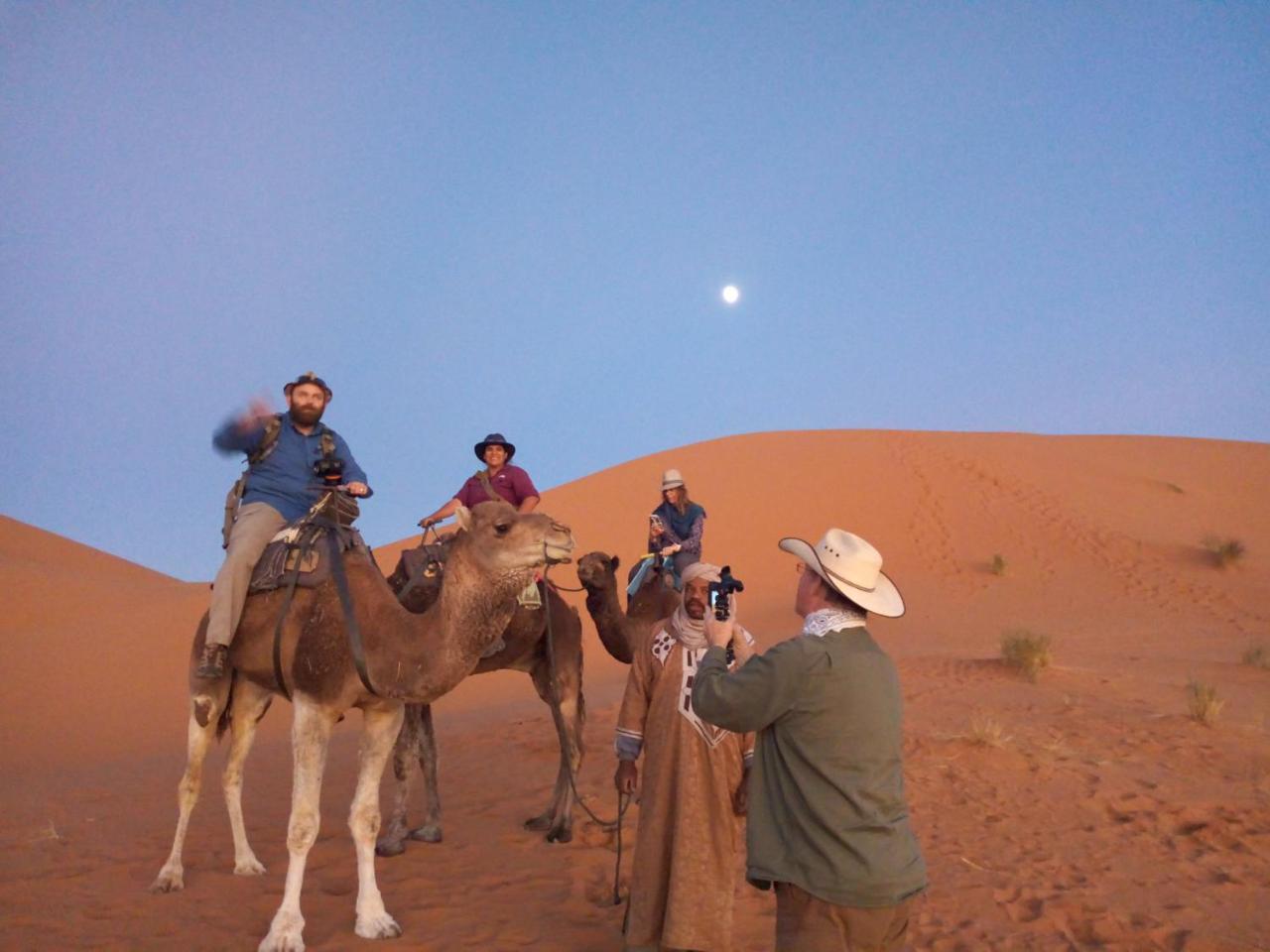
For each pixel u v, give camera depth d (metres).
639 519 38.25
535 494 8.81
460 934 6.21
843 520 36.91
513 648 8.20
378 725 6.36
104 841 9.02
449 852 8.10
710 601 4.36
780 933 3.97
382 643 5.73
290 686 6.32
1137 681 16.14
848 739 3.84
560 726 8.22
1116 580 31.22
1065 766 10.34
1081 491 40.31
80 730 20.69
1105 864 7.46
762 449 46.09
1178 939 6.04
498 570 5.49
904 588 30.59
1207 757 10.80
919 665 17.84
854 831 3.79
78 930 6.39
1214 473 46.28
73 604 31.27
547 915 6.56
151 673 24.53
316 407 7.02
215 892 7.16
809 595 4.29
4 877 7.66
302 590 6.23
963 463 42.44
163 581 45.75
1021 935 6.16
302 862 5.93
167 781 13.05
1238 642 23.38
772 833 4.00
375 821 6.34
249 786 12.15
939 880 7.16
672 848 5.07
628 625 8.62
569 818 8.45
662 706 5.23
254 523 6.59
